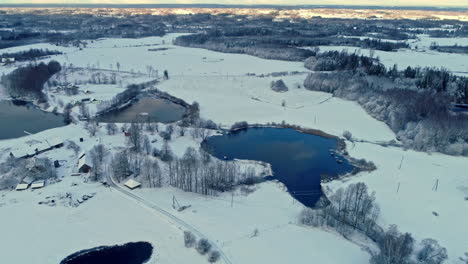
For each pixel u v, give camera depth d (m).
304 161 157.12
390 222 113.56
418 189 132.88
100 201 121.81
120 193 126.69
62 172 140.00
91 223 110.75
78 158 149.50
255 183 136.75
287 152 166.00
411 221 114.19
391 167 149.50
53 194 124.81
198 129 180.62
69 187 129.50
